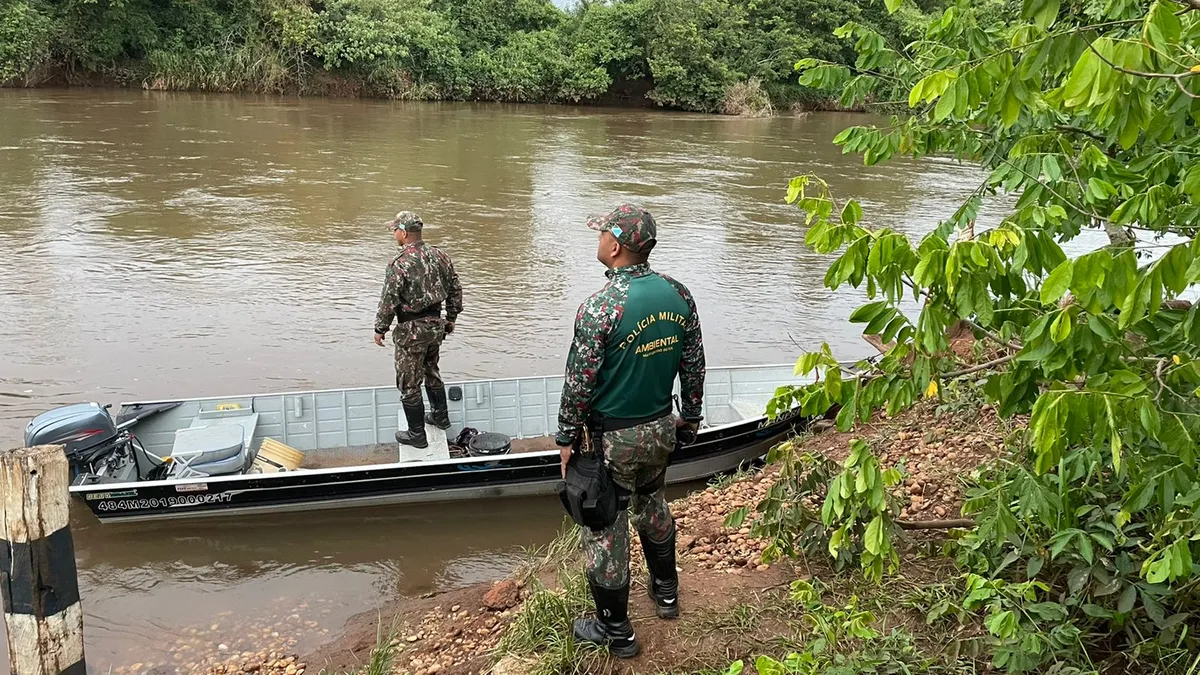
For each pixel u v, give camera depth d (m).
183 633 5.12
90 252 12.98
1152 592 3.00
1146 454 2.55
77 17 31.94
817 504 4.61
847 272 2.31
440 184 19.11
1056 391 2.05
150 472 6.55
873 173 22.61
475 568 5.92
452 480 6.45
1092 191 2.79
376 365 9.48
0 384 8.66
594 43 38.59
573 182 20.02
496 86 37.53
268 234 14.45
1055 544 3.13
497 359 9.76
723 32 39.06
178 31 33.91
